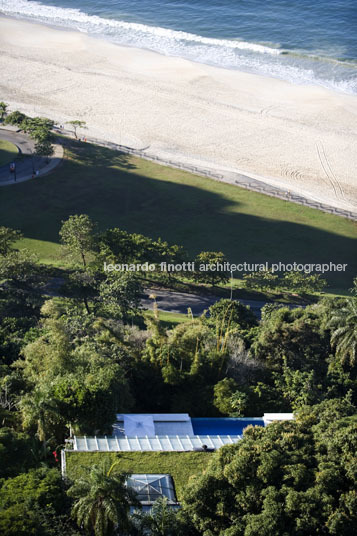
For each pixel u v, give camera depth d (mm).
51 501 39719
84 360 61031
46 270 104125
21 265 93750
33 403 50094
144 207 142125
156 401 63000
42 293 97938
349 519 37375
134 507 41844
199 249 126625
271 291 112625
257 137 176875
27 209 138375
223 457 43281
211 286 112875
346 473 40469
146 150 170250
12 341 70500
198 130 180750
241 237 131875
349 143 173500
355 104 196375
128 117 187625
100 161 162875
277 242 130500
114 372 57375
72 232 107438
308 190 152250
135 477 46125
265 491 39500
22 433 48156
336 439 42875
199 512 40750
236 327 79688
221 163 164250
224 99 199625
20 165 158625
